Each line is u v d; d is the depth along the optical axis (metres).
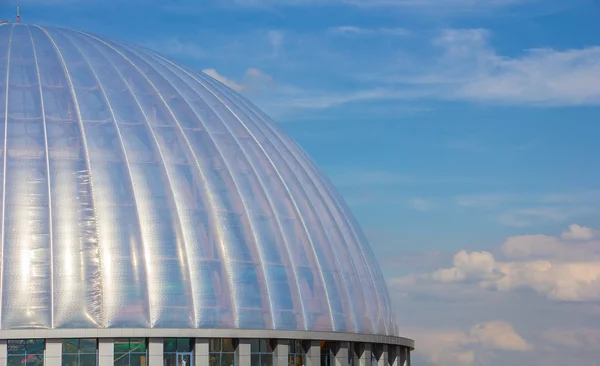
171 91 60.94
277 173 60.91
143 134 56.78
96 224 52.75
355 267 62.31
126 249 52.56
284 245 57.34
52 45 61.25
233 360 53.12
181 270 53.09
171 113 58.97
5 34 62.19
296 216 59.59
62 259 51.62
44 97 56.53
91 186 53.62
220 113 61.84
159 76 61.81
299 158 65.44
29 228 51.97
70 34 63.97
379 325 62.47
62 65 59.28
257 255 55.75
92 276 51.66
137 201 54.03
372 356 61.53
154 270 52.56
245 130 62.03
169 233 53.75
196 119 59.75
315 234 60.00
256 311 54.16
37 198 52.69
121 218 53.25
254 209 57.44
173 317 51.97
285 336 54.34
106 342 50.50
